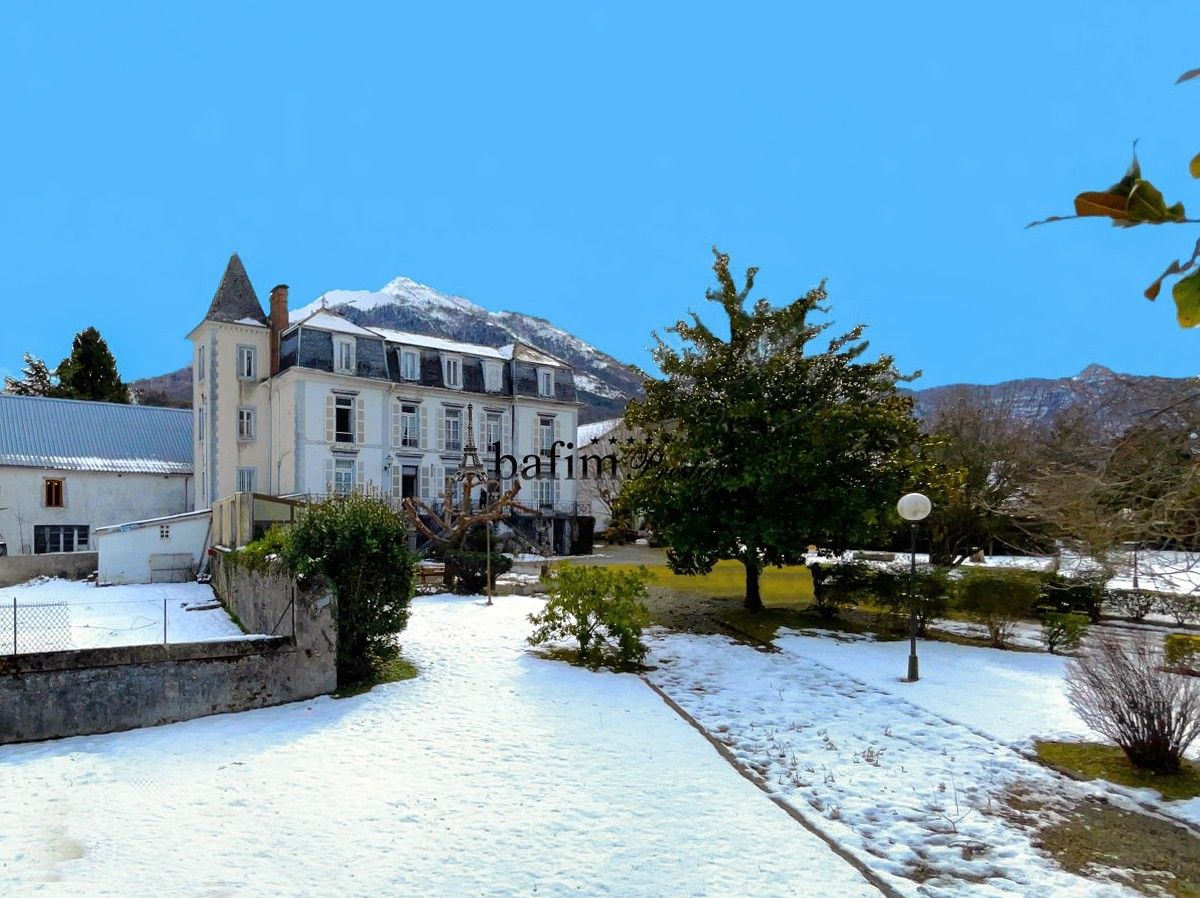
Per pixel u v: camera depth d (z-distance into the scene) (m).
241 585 15.51
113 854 5.26
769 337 17.14
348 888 4.79
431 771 6.99
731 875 4.97
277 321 34.03
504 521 33.81
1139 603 18.36
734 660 12.22
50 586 22.72
